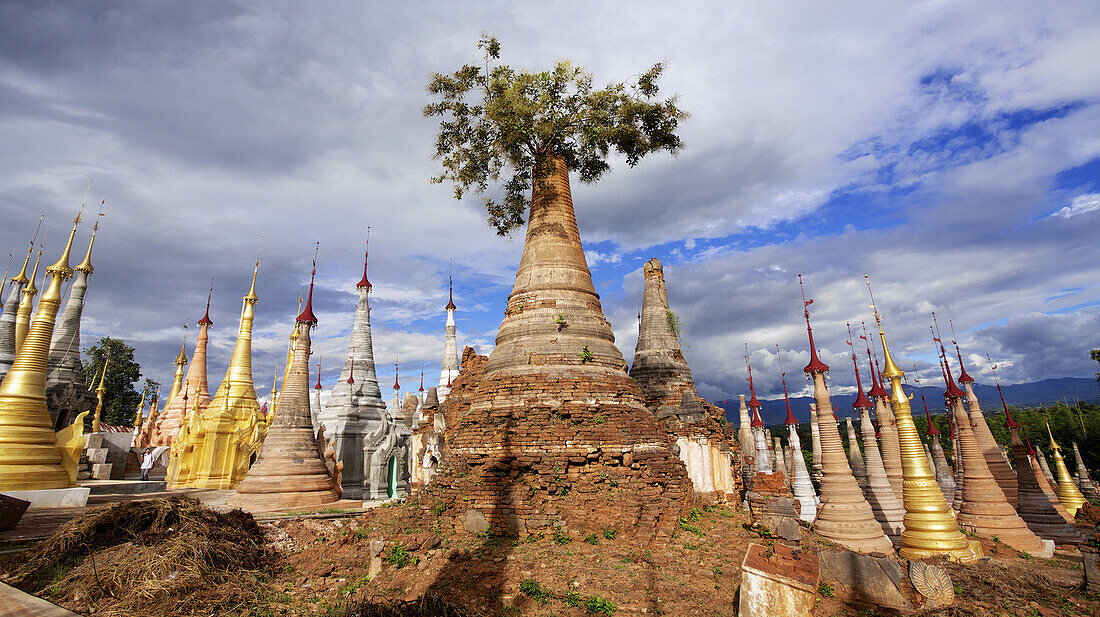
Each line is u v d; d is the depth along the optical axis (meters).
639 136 26.17
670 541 17.11
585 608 12.46
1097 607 15.46
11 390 24.94
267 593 14.34
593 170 28.19
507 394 20.36
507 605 12.44
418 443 27.89
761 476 22.86
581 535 16.91
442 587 13.13
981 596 16.12
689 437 25.92
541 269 23.36
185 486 39.69
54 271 27.30
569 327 21.78
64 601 13.09
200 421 42.12
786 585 12.26
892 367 23.55
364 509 26.95
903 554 22.05
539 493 17.75
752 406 43.12
